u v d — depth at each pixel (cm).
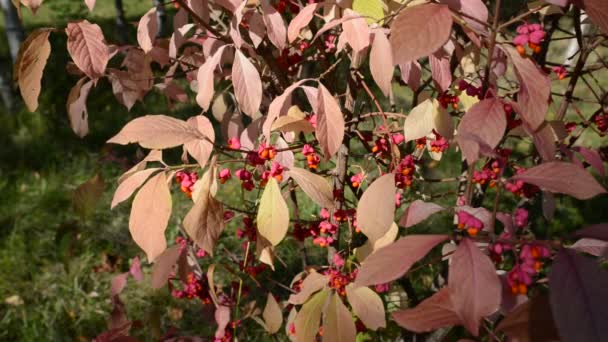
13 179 253
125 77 108
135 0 712
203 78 90
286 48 101
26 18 575
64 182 253
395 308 130
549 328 70
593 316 64
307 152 90
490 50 78
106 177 254
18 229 219
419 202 84
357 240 108
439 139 96
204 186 82
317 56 102
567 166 74
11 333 176
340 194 99
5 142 276
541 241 71
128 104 111
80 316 182
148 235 81
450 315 73
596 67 105
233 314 115
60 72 364
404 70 87
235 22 89
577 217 216
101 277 200
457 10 81
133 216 81
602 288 65
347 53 98
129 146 284
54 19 577
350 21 84
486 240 72
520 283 70
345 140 99
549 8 95
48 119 301
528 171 74
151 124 81
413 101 100
